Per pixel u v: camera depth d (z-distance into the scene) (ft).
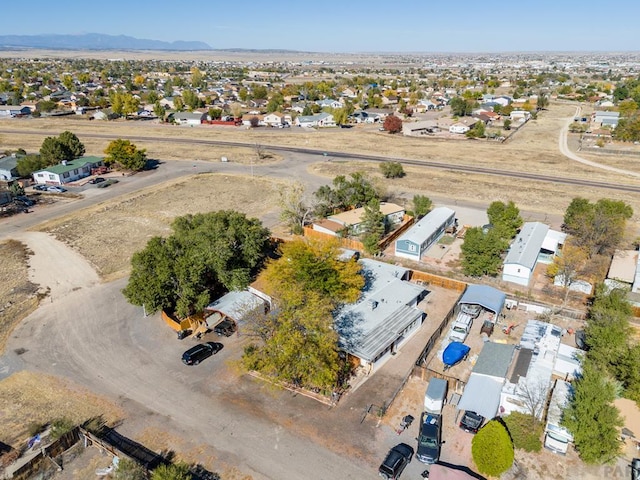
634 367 96.07
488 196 257.75
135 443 91.71
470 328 132.67
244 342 124.47
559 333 122.42
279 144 404.77
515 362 109.70
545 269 169.89
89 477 84.38
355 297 126.72
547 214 228.63
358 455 88.84
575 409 88.38
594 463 85.51
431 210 228.02
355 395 105.40
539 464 86.94
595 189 269.64
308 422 97.19
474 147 394.11
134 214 226.17
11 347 122.83
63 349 121.90
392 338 116.88
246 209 234.99
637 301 139.74
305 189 268.62
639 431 88.63
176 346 123.13
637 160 341.21
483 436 84.02
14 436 93.61
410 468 85.97
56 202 244.01
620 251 171.63
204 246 138.62
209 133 453.58
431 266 172.04
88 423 96.73
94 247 187.73
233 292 141.59
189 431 94.79
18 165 282.77
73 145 308.19
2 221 215.72
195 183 280.72
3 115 534.78
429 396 98.43
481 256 155.84
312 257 126.41
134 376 111.45
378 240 184.34
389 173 291.38
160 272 127.85
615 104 626.23
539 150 379.14
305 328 102.83
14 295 149.79
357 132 470.39
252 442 92.02
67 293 151.64
